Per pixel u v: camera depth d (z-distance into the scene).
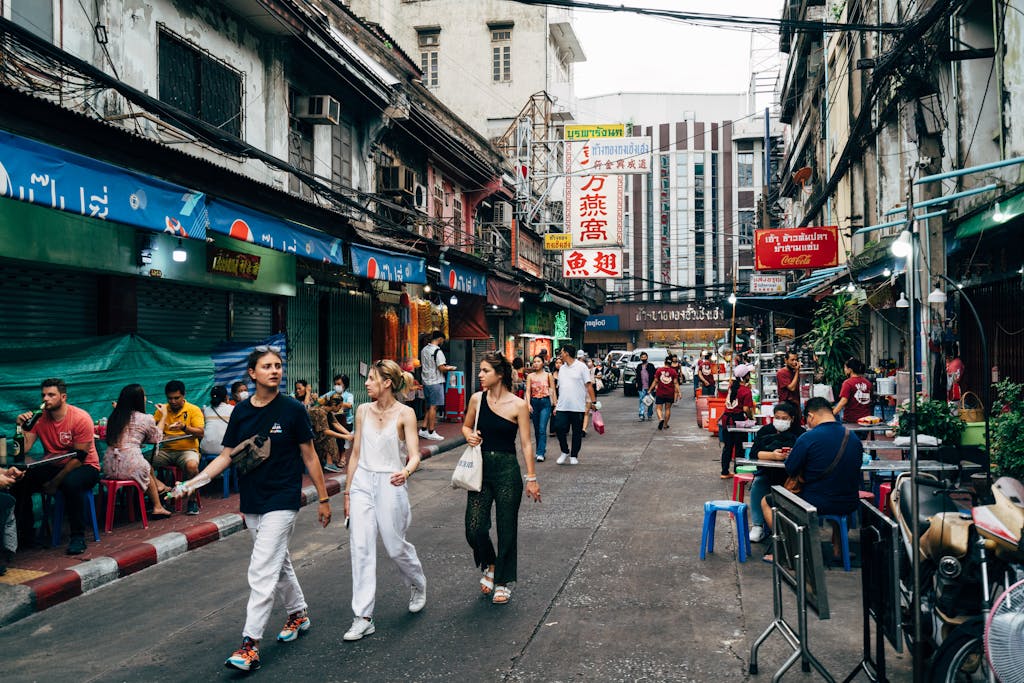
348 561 6.95
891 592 3.77
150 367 9.45
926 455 7.66
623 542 7.41
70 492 6.79
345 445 13.46
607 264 24.31
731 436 10.80
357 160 16.48
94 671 4.58
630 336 71.75
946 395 11.52
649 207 82.69
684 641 4.84
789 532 4.15
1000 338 11.86
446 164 21.33
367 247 12.85
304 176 10.55
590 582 6.14
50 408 6.88
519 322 29.84
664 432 17.66
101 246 8.54
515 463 5.79
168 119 8.42
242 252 11.38
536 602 5.66
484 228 25.72
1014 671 3.24
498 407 5.85
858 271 17.05
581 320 47.28
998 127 12.05
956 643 3.61
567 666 4.48
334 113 14.10
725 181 82.38
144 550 6.91
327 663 4.60
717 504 6.89
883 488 7.55
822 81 28.25
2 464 6.64
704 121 83.69
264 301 12.81
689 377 54.03
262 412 4.79
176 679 4.42
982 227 10.27
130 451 7.82
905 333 16.86
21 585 5.81
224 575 6.60
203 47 11.26
